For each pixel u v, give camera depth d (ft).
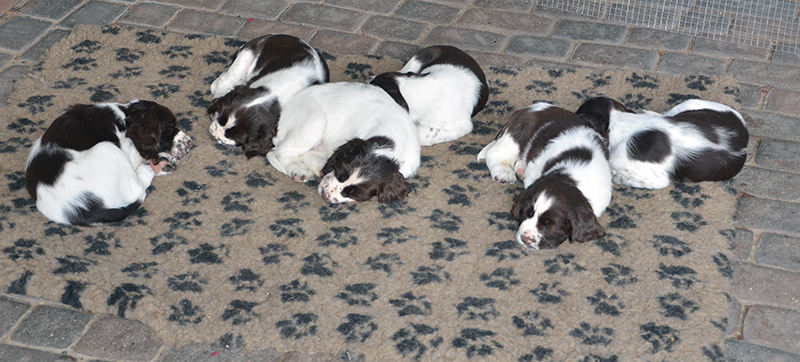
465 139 10.02
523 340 8.79
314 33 10.89
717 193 9.55
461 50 10.39
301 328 8.81
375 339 8.77
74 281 8.98
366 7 11.18
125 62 10.55
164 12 11.07
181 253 9.19
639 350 8.75
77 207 9.10
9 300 8.91
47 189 9.09
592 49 10.75
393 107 9.62
